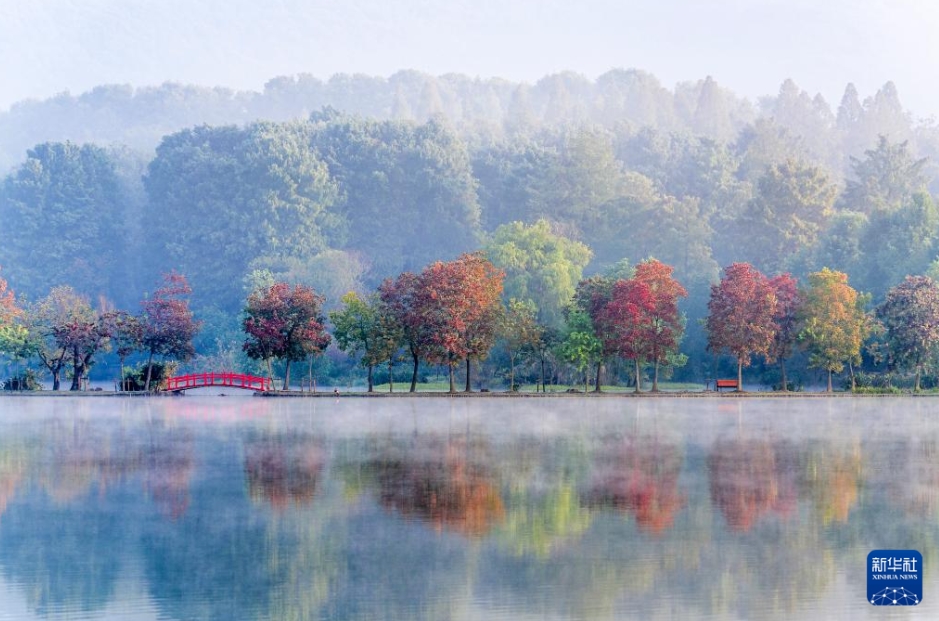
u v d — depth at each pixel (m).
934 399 107.75
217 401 104.38
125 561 35.16
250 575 33.59
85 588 32.41
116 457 57.84
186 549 36.69
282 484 48.72
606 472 52.44
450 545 37.06
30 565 34.81
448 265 108.94
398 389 125.44
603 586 32.59
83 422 79.31
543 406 96.94
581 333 109.25
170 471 52.81
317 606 30.72
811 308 110.38
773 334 110.19
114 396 112.56
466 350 107.62
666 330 109.81
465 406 97.12
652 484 48.81
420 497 45.50
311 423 78.25
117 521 40.84
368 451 60.41
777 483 49.28
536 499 44.97
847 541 37.97
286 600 31.25
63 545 37.25
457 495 45.91
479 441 65.62
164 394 114.00
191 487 48.16
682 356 116.31
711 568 34.41
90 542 37.59
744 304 110.25
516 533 38.75
